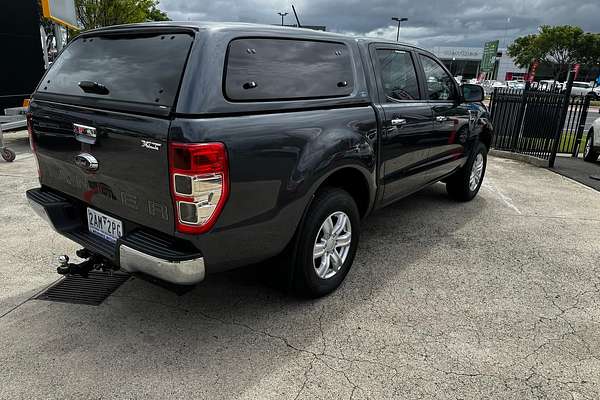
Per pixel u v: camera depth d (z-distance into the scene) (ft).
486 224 16.34
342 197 10.46
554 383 8.16
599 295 11.38
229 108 7.91
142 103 7.93
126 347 8.90
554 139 27.35
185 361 8.52
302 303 10.62
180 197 7.48
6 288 11.04
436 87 14.74
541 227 16.20
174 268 7.64
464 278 12.09
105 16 61.05
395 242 14.44
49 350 8.75
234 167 7.82
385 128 11.62
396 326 9.79
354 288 11.40
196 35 8.06
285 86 9.16
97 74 9.05
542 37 184.85
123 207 8.59
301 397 7.68
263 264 10.16
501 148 31.73
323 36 10.53
